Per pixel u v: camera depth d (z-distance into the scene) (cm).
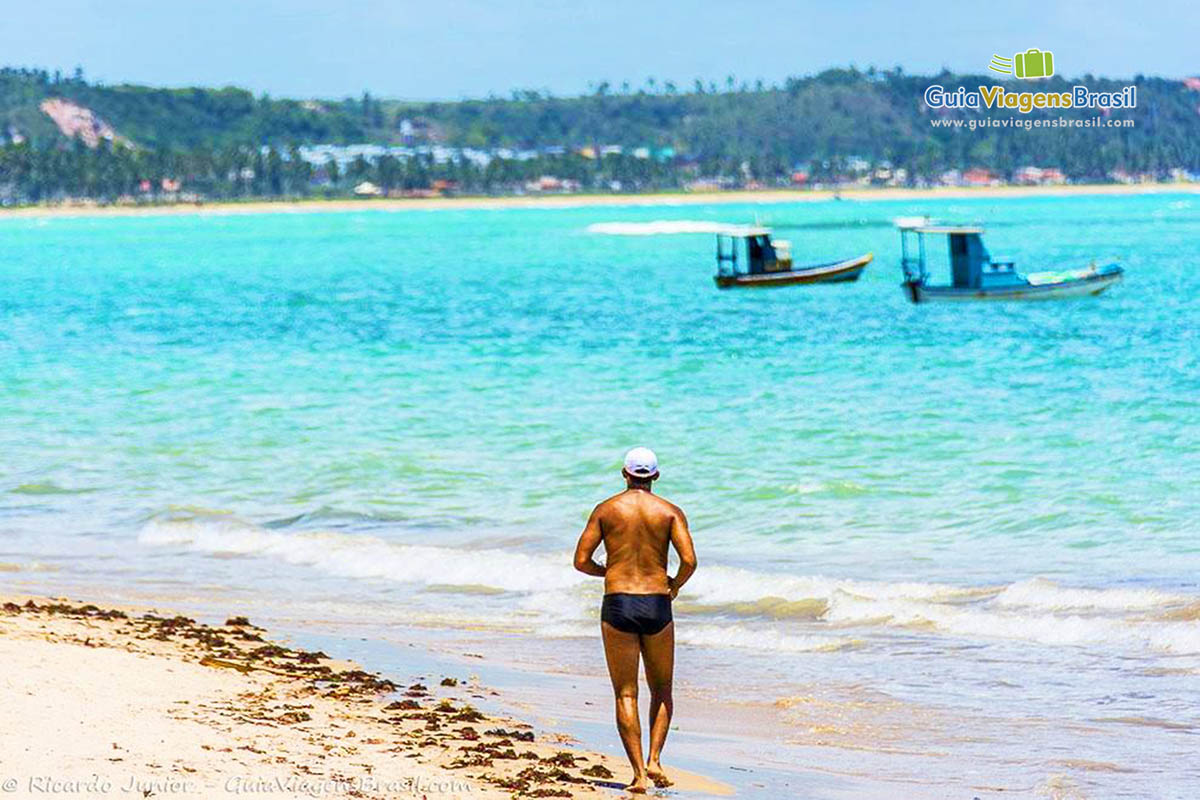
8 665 3212
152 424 8694
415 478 6888
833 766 2919
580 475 6844
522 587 4959
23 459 7612
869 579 4822
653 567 2706
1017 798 2675
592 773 2750
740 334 14262
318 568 5344
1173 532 5397
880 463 6919
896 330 14538
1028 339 13175
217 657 3669
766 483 6506
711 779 2781
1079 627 4066
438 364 11638
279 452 7656
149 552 5653
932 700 3469
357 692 3388
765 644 4103
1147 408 8381
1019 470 6656
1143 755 2983
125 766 2427
